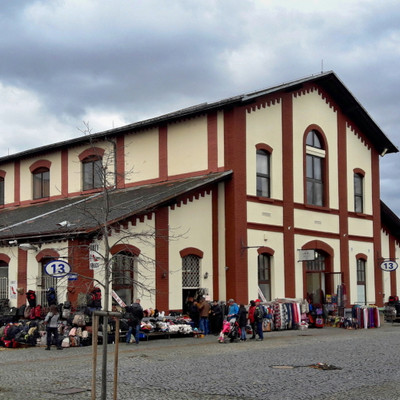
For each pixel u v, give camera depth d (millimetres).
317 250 32438
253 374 14969
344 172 34438
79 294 22703
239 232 27500
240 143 27844
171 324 23984
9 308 26312
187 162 29188
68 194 34000
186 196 26703
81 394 12703
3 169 38156
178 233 26219
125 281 24234
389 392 12578
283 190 30203
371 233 36125
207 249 27422
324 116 33406
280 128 30328
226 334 22922
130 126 30969
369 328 30219
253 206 28375
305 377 14477
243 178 27859
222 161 27953
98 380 14336
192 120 29188
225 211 27766
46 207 32656
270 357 18156
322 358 17875
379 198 36969
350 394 12383
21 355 19125
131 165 31438
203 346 21375
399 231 39281
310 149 32312
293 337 24922
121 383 13914
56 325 20391
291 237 30406
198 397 12289
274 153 29844
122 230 21844
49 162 35312
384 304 36469
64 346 20906
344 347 20859
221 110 28141
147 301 24875
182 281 26484
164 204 25609
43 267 25734
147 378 14531
